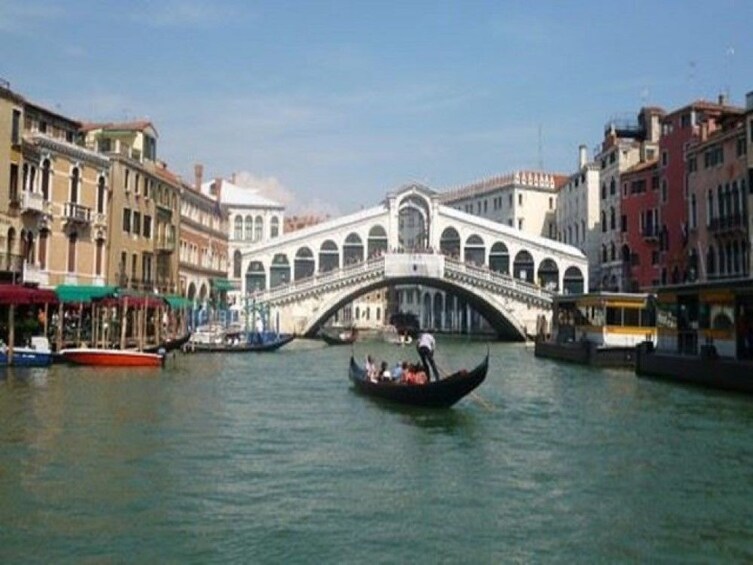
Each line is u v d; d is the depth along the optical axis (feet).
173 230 160.04
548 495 41.24
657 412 70.28
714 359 87.71
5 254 100.63
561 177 272.51
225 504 38.99
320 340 193.26
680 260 156.66
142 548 32.78
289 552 32.53
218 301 193.98
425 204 209.87
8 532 34.47
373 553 32.53
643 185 181.47
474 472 46.29
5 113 100.94
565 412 70.54
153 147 154.40
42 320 106.11
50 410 64.95
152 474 44.57
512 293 191.31
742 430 60.59
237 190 248.93
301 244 206.28
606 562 31.86
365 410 71.00
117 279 130.31
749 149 123.95
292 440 55.67
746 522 36.81
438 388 69.26
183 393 79.87
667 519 37.19
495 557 32.24
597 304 131.75
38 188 110.42
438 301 297.12
